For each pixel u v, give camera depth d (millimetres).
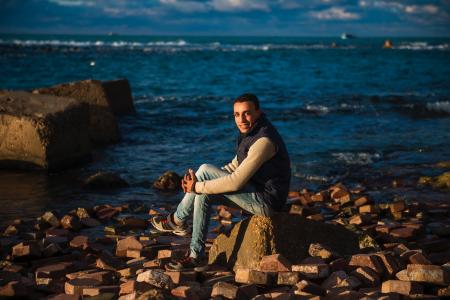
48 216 6012
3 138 9109
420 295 3332
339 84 29281
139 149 11109
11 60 46906
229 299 3375
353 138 12391
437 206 6809
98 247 5043
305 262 3879
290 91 24953
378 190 8008
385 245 4758
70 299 3451
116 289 3652
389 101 20344
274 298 3305
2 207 6926
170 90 24906
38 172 9047
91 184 8055
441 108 17594
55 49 75312
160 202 7332
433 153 10727
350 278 3572
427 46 123250
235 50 87688
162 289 3518
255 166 3908
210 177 4148
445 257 4426
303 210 6293
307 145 11406
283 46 121938
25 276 4277
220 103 19359
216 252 4441
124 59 53188
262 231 4078
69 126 9414
